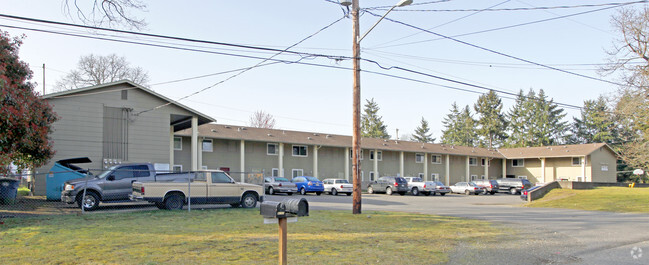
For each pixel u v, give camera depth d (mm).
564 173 54344
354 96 16469
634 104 29922
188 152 36312
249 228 11727
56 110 23219
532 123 86812
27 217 13414
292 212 6562
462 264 8188
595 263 8430
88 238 9867
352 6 16297
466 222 14617
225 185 17016
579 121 86875
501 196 39125
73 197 15859
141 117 25281
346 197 32312
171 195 16141
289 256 8414
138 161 24953
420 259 8500
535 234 12016
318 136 45844
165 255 8242
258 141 39969
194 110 26672
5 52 17594
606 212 20062
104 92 24469
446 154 52781
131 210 15922
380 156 48781
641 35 29766
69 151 23328
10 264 7438
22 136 14227
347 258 8406
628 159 35250
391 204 25031
